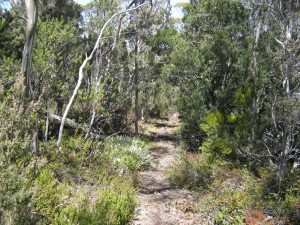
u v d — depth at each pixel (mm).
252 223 7516
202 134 14609
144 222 7344
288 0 10047
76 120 13398
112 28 14773
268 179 9547
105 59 15086
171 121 28969
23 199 4629
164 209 8336
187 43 16828
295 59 9141
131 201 7445
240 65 13938
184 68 16297
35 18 8281
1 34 13641
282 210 8094
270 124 11055
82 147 10688
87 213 5863
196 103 15273
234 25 15281
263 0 11156
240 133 11656
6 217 4543
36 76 10062
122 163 11102
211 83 15578
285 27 10078
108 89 13539
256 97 11820
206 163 11312
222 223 7480
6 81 8984
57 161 9047
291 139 9445
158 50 25391
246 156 11445
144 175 11391
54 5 17094
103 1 14797
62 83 11047
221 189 9352
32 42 8328
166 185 10398
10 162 5105
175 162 12844
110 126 15648
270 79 11812
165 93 27328
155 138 19984
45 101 10523
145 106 26859
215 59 15234
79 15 18484
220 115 12664
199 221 7793
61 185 7062
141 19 19406
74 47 12930
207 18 16188
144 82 24078
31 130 6277
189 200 9023
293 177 9211
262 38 13219
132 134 18672
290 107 8688
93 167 9898
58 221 5621
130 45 20344
